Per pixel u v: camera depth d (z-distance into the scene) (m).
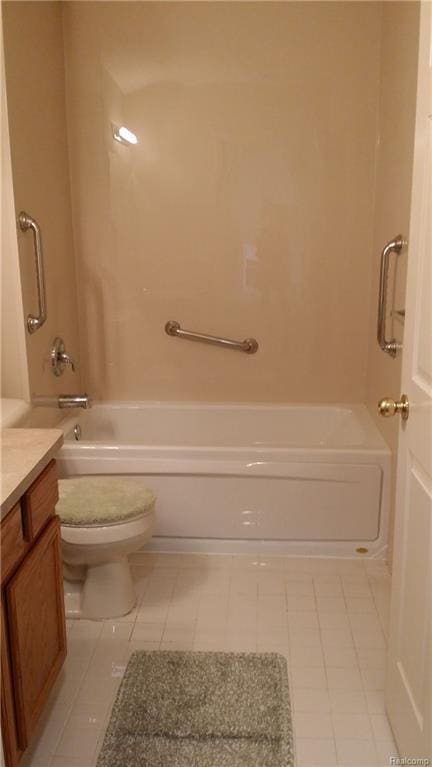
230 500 2.77
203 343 3.39
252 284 3.32
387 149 2.90
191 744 1.76
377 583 2.59
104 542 2.23
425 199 1.50
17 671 1.50
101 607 2.33
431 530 1.43
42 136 2.82
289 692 1.97
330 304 3.32
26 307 2.58
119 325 3.40
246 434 3.40
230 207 3.24
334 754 1.74
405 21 2.57
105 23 3.09
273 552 2.81
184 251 3.30
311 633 2.26
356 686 2.00
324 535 2.78
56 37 3.02
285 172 3.20
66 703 1.93
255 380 3.43
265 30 3.07
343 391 3.40
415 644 1.55
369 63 3.07
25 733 1.55
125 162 3.22
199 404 3.42
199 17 3.07
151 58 3.11
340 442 3.16
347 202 3.21
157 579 2.61
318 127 3.14
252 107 3.14
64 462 2.77
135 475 2.77
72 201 3.26
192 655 2.12
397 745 1.73
